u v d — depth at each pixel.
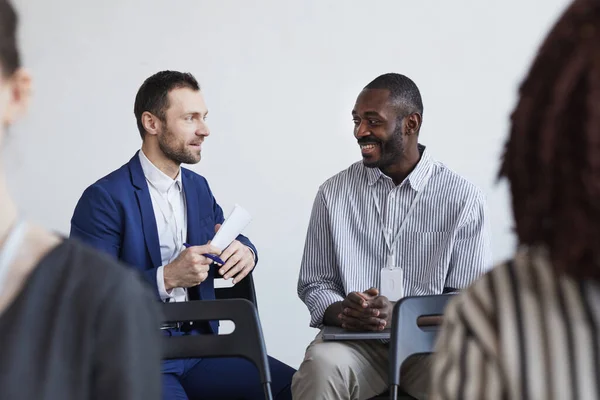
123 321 0.57
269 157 3.34
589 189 0.50
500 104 3.27
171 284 2.08
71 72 3.36
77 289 0.56
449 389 0.56
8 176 0.61
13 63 0.59
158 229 2.26
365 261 2.29
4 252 0.56
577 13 0.52
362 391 2.09
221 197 3.35
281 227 3.35
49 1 3.34
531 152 0.53
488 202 3.27
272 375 2.14
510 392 0.53
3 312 0.55
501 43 3.26
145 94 2.26
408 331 1.65
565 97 0.51
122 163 3.38
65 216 3.38
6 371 0.53
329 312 2.18
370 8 3.29
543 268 0.54
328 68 3.31
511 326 0.53
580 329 0.52
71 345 0.56
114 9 3.34
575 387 0.51
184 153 2.26
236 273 2.21
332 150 3.32
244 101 3.33
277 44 3.31
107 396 0.56
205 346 1.62
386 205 2.29
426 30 3.28
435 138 3.30
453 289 2.25
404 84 2.27
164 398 1.95
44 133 3.37
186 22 3.33
